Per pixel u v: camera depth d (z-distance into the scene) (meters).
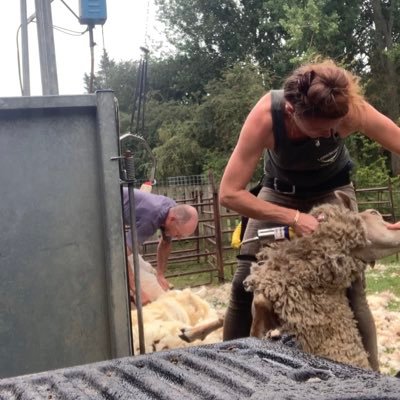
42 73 3.27
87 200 2.80
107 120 2.77
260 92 25.36
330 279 2.79
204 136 26.59
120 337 2.78
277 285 2.76
